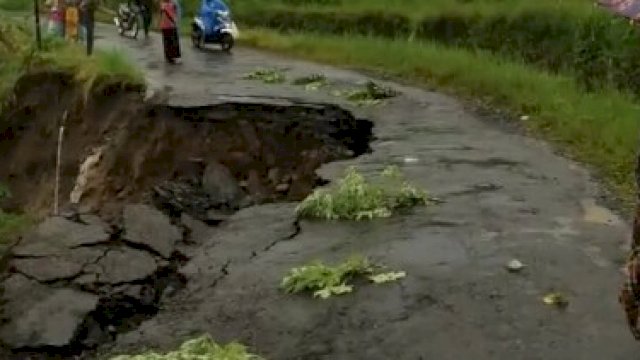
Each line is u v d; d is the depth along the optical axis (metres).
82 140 15.16
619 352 5.51
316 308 6.35
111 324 6.67
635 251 4.74
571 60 18.36
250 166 12.84
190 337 6.10
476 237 7.71
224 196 11.13
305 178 12.05
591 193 9.23
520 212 8.48
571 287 6.55
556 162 10.64
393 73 18.58
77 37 19.92
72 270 7.20
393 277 6.75
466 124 13.05
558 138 12.04
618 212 8.54
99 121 15.06
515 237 7.71
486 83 15.79
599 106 13.27
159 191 10.62
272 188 12.23
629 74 16.48
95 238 7.81
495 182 9.60
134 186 13.48
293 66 19.44
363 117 13.45
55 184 15.39
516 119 13.48
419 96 15.46
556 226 8.04
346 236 7.88
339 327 6.04
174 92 14.63
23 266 7.27
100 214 8.43
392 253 7.34
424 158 10.74
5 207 15.66
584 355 5.48
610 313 6.08
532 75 16.03
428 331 5.90
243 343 5.90
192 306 6.64
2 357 6.17
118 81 15.02
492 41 20.94
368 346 5.74
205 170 11.58
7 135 16.66
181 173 12.66
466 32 21.94
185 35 26.48
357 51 20.58
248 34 25.12
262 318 6.27
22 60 17.17
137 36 25.33
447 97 15.52
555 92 14.41
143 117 13.92
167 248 7.83
